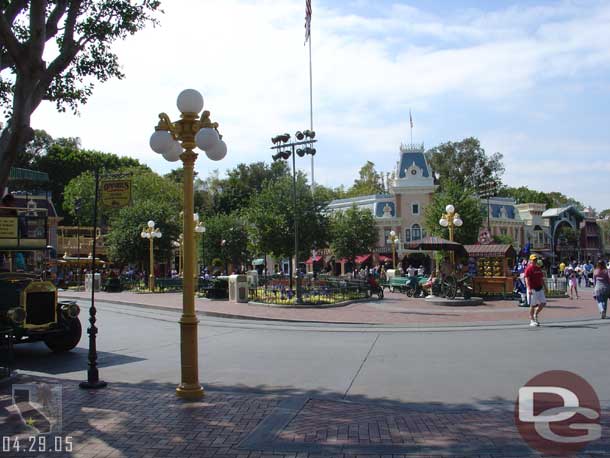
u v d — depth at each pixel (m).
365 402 7.42
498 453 5.27
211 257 51.91
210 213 77.94
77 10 10.08
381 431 6.01
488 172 73.38
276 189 35.00
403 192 61.59
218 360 10.87
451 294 23.84
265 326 16.73
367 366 10.02
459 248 25.62
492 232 67.38
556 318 17.52
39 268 12.88
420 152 62.44
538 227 77.25
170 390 8.20
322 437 5.82
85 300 28.73
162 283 36.19
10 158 8.92
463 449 5.39
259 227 34.09
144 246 40.91
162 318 19.61
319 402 7.38
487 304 23.56
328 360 10.71
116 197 18.23
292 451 5.40
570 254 81.81
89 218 58.12
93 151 70.00
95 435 5.98
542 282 15.49
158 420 6.53
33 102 9.48
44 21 8.97
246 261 53.41
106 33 12.20
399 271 40.81
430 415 6.68
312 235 33.88
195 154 8.24
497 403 7.24
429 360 10.47
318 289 26.33
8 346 9.43
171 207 45.28
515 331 14.66
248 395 7.82
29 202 12.80
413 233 61.19
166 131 8.05
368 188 84.06
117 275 40.03
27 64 8.86
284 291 26.20
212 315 20.34
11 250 12.23
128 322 18.42
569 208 81.88
